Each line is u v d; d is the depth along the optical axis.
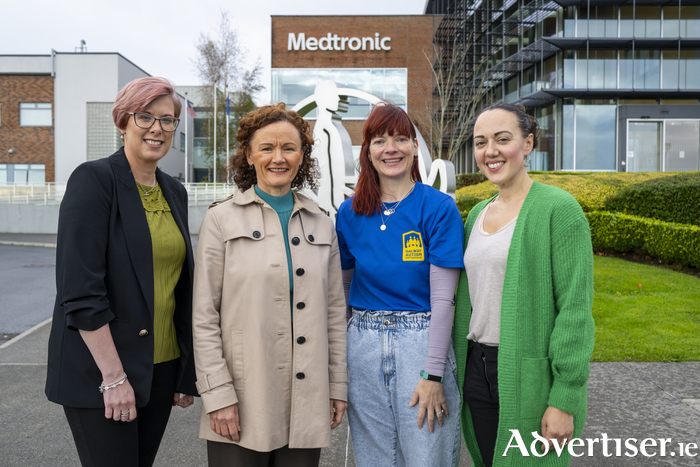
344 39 21.98
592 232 9.60
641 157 17.34
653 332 4.98
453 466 2.02
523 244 1.80
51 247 16.33
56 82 29.61
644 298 6.21
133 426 1.75
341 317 2.01
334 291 2.01
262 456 1.81
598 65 17.14
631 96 17.19
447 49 21.17
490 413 1.94
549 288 1.77
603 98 17.25
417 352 1.97
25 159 29.75
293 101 22.12
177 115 1.94
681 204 8.43
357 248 2.11
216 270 1.79
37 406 3.60
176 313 1.98
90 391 1.65
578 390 1.70
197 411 3.56
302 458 1.84
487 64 20.58
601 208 10.12
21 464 2.81
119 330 1.72
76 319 1.58
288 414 1.82
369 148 2.09
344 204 2.18
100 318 1.61
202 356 1.72
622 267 8.05
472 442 2.07
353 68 22.08
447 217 1.98
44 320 6.43
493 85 20.44
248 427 1.74
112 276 1.72
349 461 2.86
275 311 1.79
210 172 36.91
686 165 17.34
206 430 1.80
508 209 1.96
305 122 1.98
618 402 3.52
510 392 1.78
